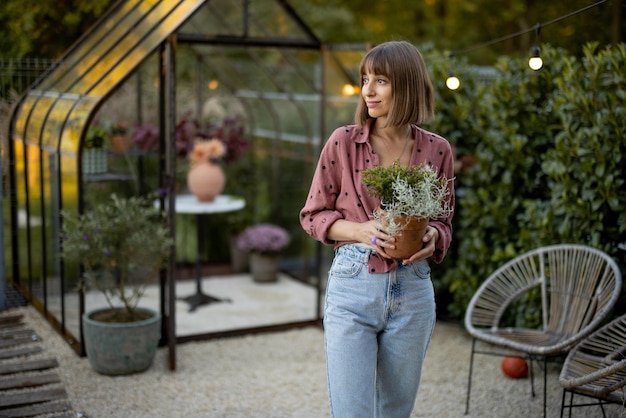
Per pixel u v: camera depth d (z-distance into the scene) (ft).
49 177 15.70
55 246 16.31
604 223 12.89
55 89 15.94
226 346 15.24
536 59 11.44
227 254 23.04
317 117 19.92
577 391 9.15
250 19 17.65
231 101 23.09
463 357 14.44
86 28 23.49
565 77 13.33
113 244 13.44
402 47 7.55
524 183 15.07
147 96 20.16
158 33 13.67
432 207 7.06
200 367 13.89
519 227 15.29
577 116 13.32
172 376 13.35
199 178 18.58
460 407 11.95
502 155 14.87
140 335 13.12
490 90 15.42
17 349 14.28
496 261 15.25
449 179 7.99
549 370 13.62
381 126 7.82
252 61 21.31
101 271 17.11
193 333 15.96
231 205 18.78
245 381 13.17
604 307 10.56
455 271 16.30
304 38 16.96
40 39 23.07
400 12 39.32
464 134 16.47
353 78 16.25
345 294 7.62
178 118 21.48
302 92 20.43
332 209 8.02
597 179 12.67
